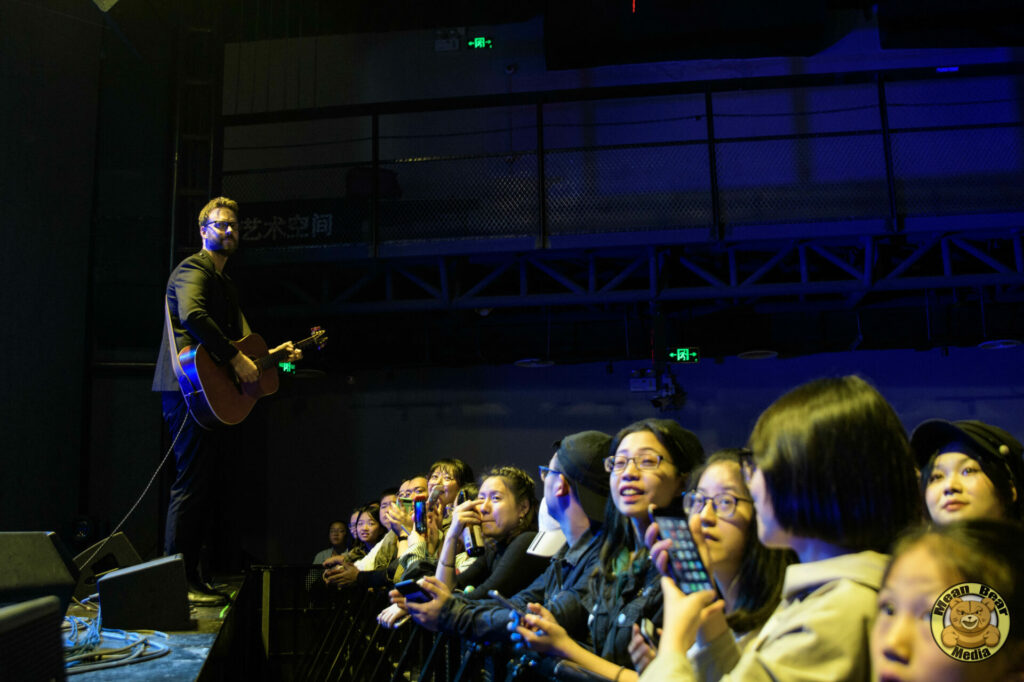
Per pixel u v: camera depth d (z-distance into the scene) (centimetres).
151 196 662
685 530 107
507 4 850
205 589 323
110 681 194
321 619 433
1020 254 727
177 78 678
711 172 736
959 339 812
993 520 71
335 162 842
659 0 772
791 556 123
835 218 720
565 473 193
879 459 94
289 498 862
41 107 604
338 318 859
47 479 592
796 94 816
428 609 195
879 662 71
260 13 857
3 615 89
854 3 812
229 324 337
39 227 596
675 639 99
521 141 834
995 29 793
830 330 833
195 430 326
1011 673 67
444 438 867
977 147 788
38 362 590
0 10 564
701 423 845
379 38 852
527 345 866
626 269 753
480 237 739
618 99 835
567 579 190
